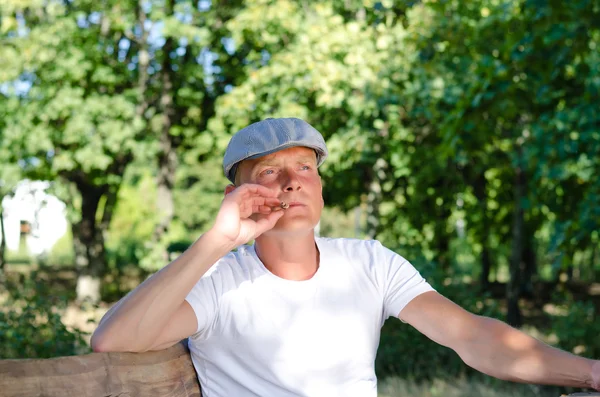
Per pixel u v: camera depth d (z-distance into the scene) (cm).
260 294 165
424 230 1259
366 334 170
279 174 163
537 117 607
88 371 134
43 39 1204
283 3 1008
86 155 1226
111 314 145
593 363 158
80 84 1301
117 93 1388
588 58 556
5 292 481
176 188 2244
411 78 905
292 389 163
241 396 164
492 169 1179
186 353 168
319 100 926
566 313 741
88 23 1346
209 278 164
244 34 1086
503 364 164
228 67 1341
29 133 1218
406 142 1041
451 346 170
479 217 1279
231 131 1077
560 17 494
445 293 695
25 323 442
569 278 1734
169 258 1282
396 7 845
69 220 1405
